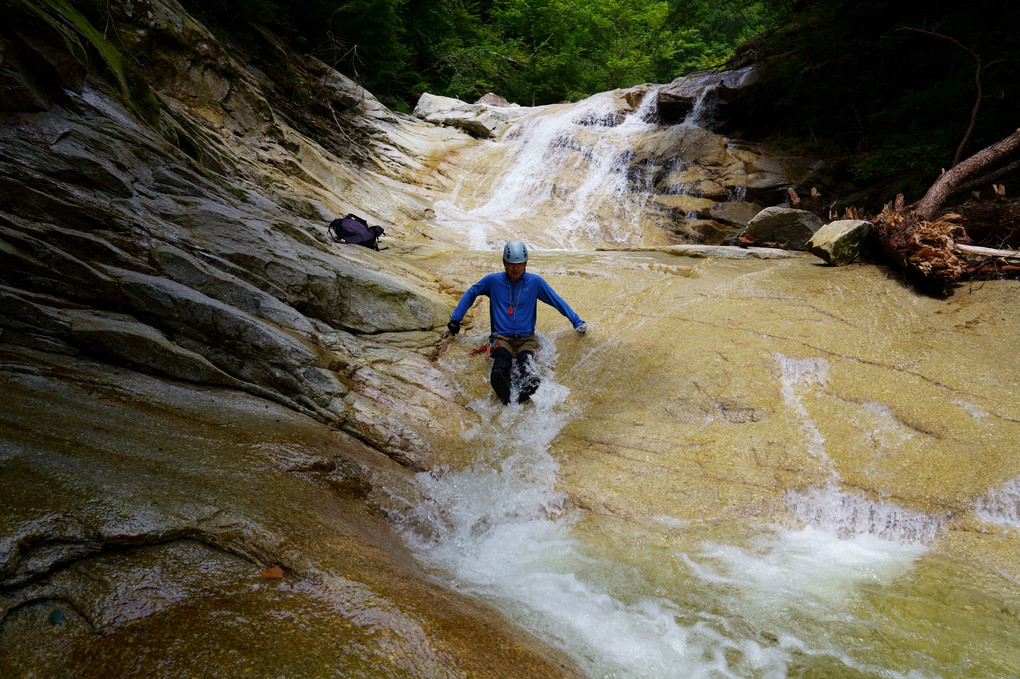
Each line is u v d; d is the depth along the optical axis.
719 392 4.41
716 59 25.97
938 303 5.21
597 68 24.45
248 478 2.48
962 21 10.41
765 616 2.55
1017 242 6.47
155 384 3.14
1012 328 4.68
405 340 5.28
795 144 12.71
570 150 14.23
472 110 16.61
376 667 1.61
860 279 5.73
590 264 7.29
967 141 8.54
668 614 2.55
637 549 3.14
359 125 13.37
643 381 4.73
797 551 3.13
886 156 9.88
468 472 3.85
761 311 5.26
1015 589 2.74
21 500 1.71
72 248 3.53
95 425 2.41
